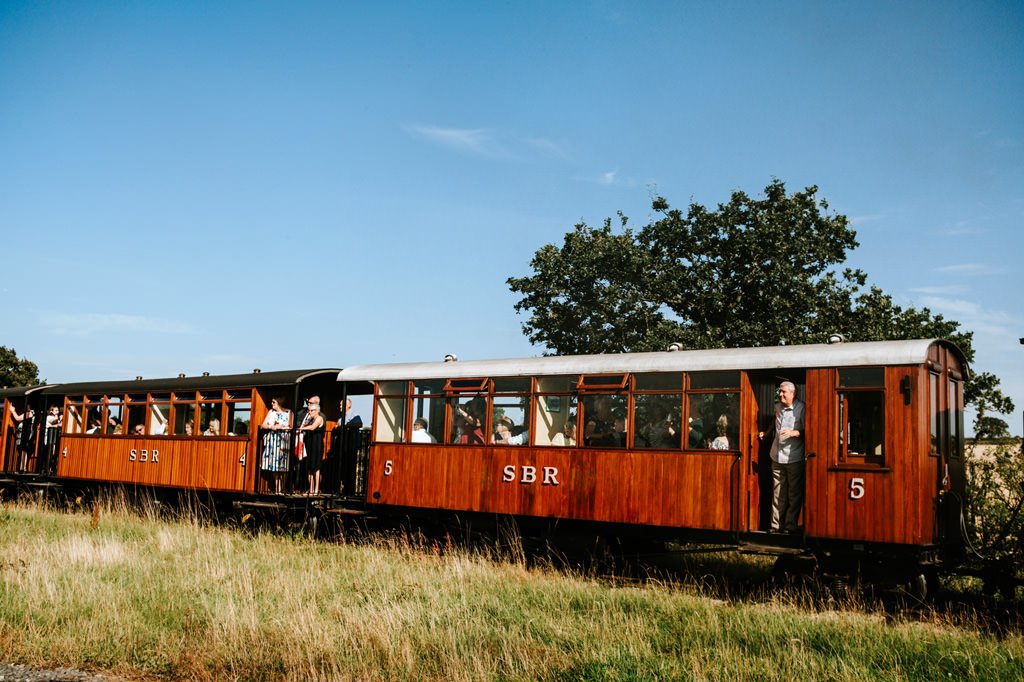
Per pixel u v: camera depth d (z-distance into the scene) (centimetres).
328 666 841
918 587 1159
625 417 1402
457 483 1577
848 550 1193
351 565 1372
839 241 2827
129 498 2141
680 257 2944
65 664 865
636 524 1380
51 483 2367
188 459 2005
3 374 4384
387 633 927
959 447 1321
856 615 1080
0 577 1176
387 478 1675
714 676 824
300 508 1773
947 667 852
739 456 1282
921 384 1171
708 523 1296
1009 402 2458
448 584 1222
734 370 1304
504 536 1530
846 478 1194
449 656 865
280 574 1259
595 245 2981
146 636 938
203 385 2019
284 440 1814
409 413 1673
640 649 903
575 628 988
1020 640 953
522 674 819
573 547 1545
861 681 798
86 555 1346
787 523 1259
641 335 2839
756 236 2753
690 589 1280
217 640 913
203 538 1591
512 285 3081
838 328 2605
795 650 883
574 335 2978
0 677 819
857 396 1206
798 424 1258
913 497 1145
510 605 1089
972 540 1319
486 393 1573
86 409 2328
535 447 1491
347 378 1762
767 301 2719
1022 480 1358
